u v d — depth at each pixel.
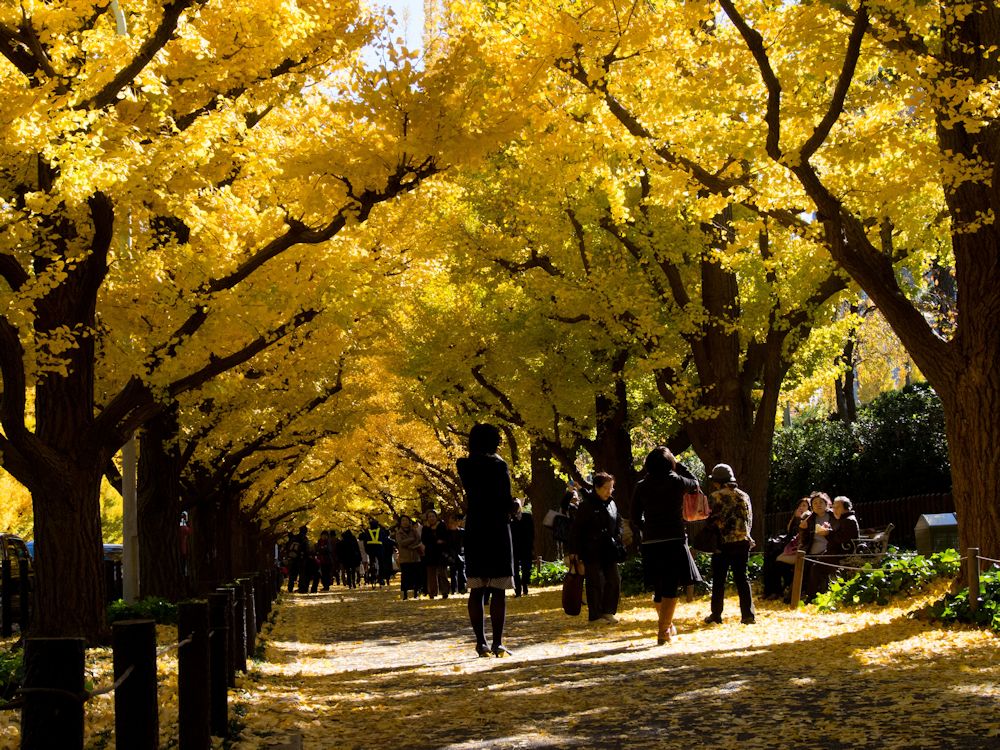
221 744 6.68
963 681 7.57
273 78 11.62
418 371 23.88
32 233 10.30
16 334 10.49
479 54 9.91
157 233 12.23
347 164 10.03
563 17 10.44
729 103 12.17
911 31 10.66
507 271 20.92
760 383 25.36
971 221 11.45
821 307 21.17
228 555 26.78
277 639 16.62
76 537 11.53
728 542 13.04
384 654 13.48
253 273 12.05
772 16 10.56
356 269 12.52
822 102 11.29
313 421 22.25
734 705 7.28
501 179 19.45
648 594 19.67
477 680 9.49
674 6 10.80
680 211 17.83
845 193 11.70
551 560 31.66
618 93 11.67
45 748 3.18
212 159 11.48
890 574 14.17
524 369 23.36
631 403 25.50
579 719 7.14
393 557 47.22
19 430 11.02
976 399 11.47
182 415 17.34
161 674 9.39
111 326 11.81
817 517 16.17
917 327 11.59
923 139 12.40
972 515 11.55
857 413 30.66
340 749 6.70
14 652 10.01
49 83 8.44
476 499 10.89
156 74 10.66
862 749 5.66
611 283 19.14
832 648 9.89
